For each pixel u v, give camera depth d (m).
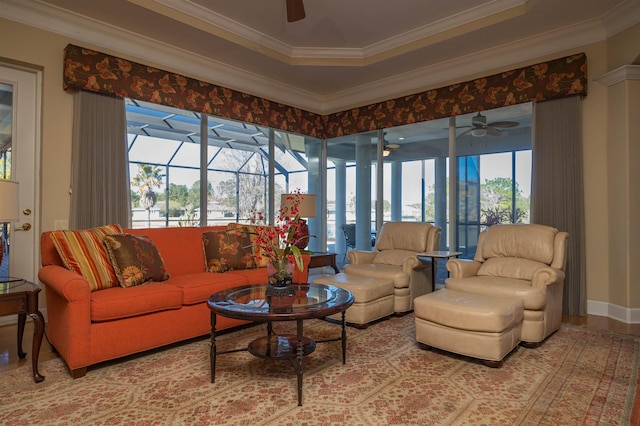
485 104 4.36
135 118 4.17
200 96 4.50
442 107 4.73
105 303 2.38
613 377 2.28
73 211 3.51
